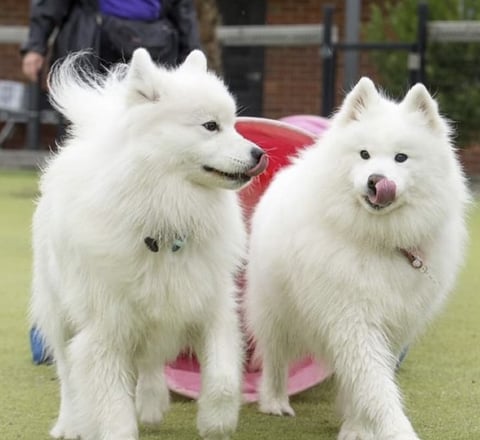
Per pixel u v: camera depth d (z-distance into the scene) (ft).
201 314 18.39
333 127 19.81
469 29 56.08
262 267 21.26
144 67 17.62
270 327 21.70
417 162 19.02
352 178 18.97
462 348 27.43
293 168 21.67
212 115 17.76
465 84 58.95
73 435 19.72
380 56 61.41
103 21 28.73
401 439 18.11
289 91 68.95
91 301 18.07
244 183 17.97
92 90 20.31
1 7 75.82
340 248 19.25
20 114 72.95
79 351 18.24
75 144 19.26
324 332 19.57
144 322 18.21
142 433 20.44
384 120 19.25
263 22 73.00
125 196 17.60
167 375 22.98
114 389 18.12
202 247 18.21
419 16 55.83
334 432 20.84
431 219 19.21
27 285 34.58
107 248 17.70
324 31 57.16
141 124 17.53
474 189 57.77
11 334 28.25
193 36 30.30
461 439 19.86
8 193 57.98
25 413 21.45
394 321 19.29
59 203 18.54
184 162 17.67
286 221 20.40
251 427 21.15
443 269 19.81
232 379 18.17
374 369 18.90
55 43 29.63
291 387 23.22
